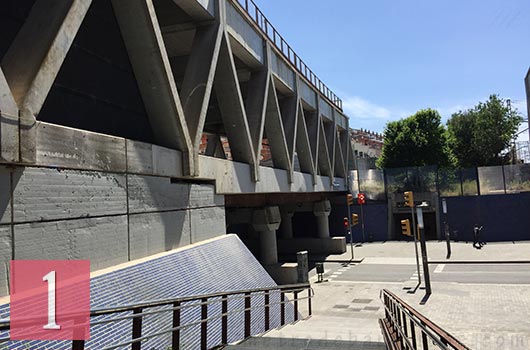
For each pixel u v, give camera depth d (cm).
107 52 929
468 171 4088
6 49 693
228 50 1291
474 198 3959
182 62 1702
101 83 900
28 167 539
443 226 4072
